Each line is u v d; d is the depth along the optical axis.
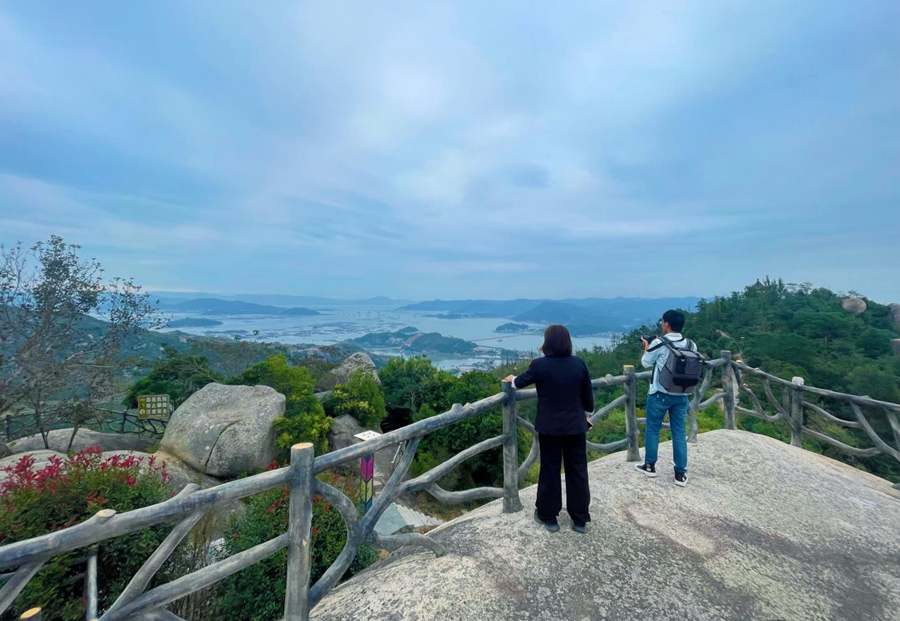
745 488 4.28
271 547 2.03
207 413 9.75
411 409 14.61
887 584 2.96
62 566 2.62
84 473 3.12
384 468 11.04
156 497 3.27
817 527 3.66
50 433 10.42
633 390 4.86
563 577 2.69
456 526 3.46
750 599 2.65
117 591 2.87
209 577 1.82
